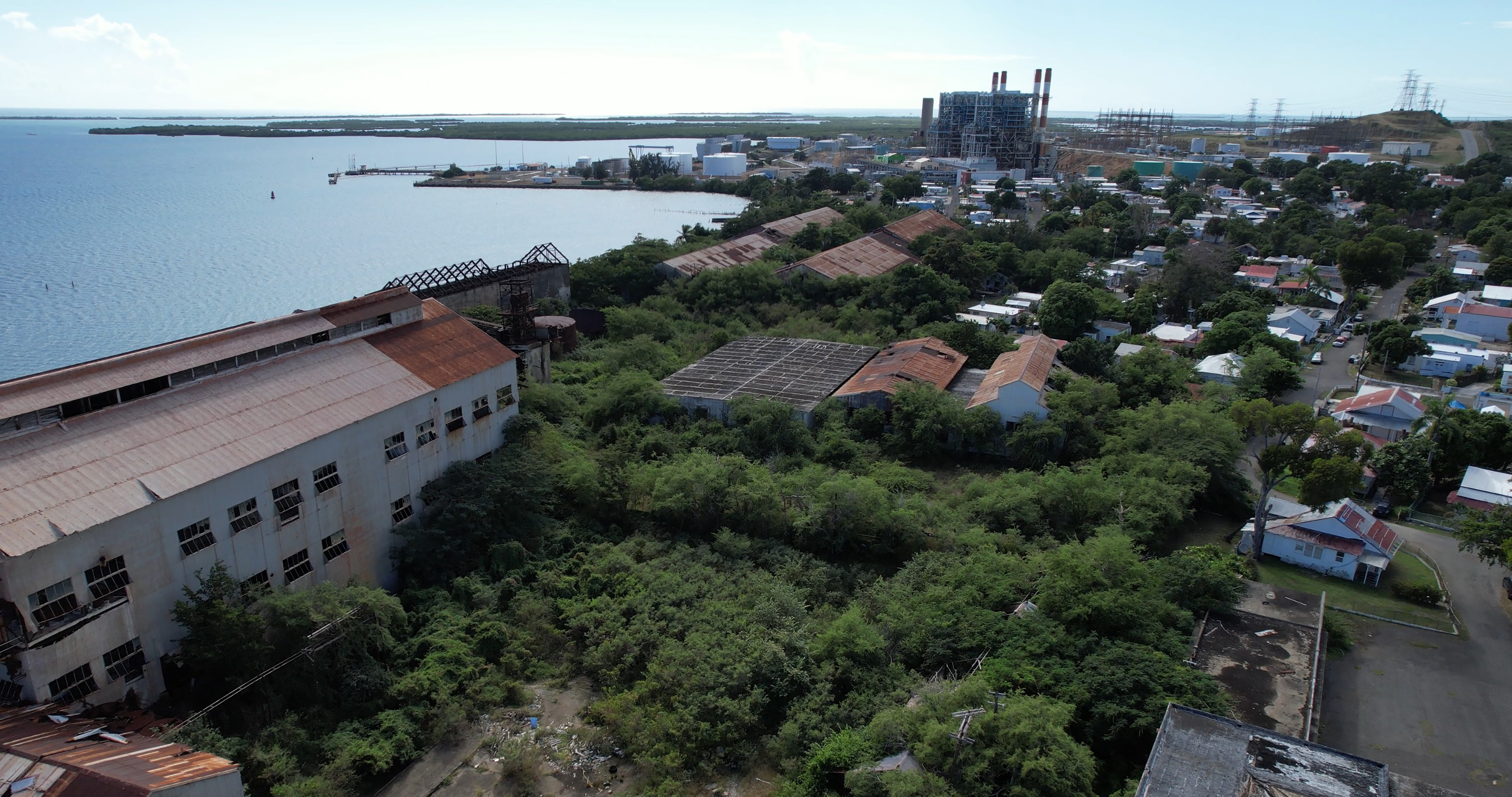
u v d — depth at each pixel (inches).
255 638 1178.0
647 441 2021.4
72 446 1150.3
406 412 1573.6
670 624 1405.0
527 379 2203.5
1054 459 2130.9
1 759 884.6
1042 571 1480.1
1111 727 1116.5
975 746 1031.6
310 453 1373.0
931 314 3376.0
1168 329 3376.0
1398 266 4106.8
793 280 3764.8
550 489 1745.8
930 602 1418.6
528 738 1219.9
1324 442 1706.4
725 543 1635.1
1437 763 1199.6
